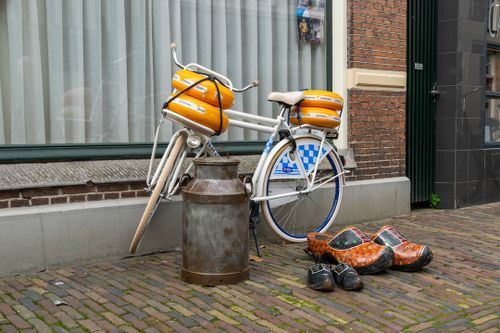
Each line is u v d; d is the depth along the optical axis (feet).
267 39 21.15
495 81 28.22
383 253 14.58
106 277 14.14
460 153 25.62
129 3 17.97
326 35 22.16
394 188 22.88
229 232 13.42
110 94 17.63
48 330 10.70
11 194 14.42
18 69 16.07
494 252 17.54
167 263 15.53
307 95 17.39
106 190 15.93
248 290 13.25
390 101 22.93
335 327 11.34
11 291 12.94
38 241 14.55
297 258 16.25
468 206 26.22
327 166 18.88
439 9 25.57
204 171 13.42
